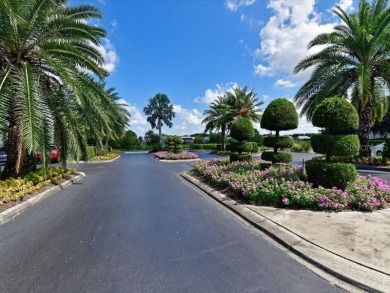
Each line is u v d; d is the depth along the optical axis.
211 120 36.84
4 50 7.62
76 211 5.86
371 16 14.04
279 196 5.81
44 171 8.38
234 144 12.26
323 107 6.52
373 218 4.76
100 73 9.05
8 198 6.12
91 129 10.49
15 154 8.50
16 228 4.72
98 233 4.47
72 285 2.88
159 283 2.92
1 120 6.37
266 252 3.71
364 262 3.19
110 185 9.39
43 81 8.32
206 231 4.58
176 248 3.86
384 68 13.66
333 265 3.18
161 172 13.57
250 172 8.54
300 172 7.79
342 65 14.00
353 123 6.30
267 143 9.95
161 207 6.22
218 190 7.77
